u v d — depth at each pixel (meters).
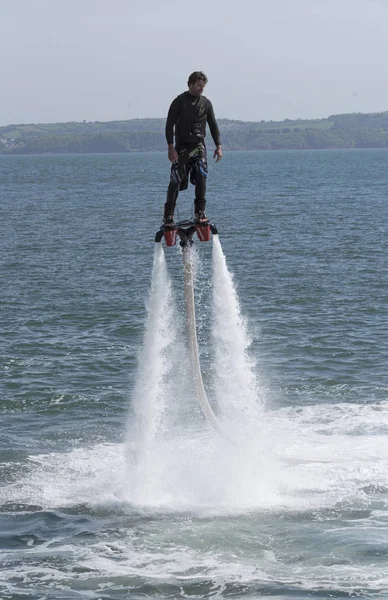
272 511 42.50
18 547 39.25
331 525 40.75
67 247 148.38
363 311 89.25
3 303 94.88
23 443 52.97
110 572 36.66
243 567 36.84
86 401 61.00
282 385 64.12
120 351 74.19
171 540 39.69
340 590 34.59
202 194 40.00
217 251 43.06
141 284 107.94
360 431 54.06
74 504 43.97
